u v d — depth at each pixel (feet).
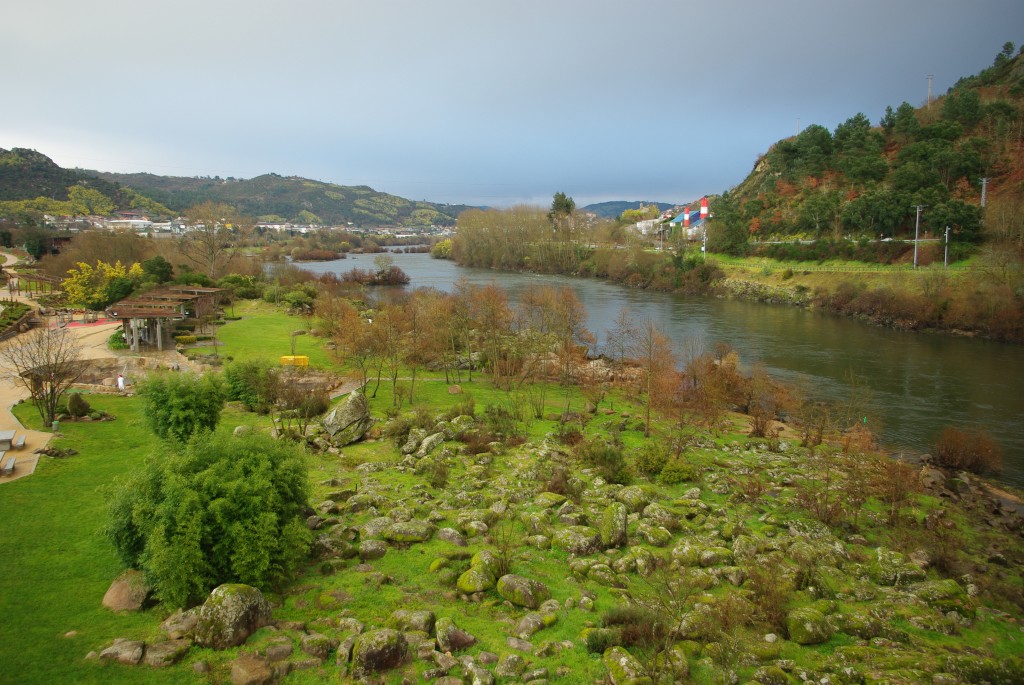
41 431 112.06
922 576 81.71
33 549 68.28
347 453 120.37
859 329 311.68
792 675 55.98
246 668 47.50
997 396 195.21
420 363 211.82
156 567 56.03
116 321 245.45
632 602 64.69
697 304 395.75
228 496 61.41
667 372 169.48
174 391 99.04
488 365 212.84
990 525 110.22
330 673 49.44
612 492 102.22
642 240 604.90
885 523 103.30
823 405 174.09
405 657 51.78
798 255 451.94
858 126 573.74
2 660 48.65
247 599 53.83
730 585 73.00
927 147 469.16
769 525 95.25
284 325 264.31
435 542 77.36
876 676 54.95
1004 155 446.60
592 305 390.63
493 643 55.72
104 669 47.85
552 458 121.39
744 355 254.06
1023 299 277.44
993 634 69.26
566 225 618.03
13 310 238.89
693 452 138.21
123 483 68.69
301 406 140.97
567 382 199.62
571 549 77.82
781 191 568.00
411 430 130.52
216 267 406.21
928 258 374.43
